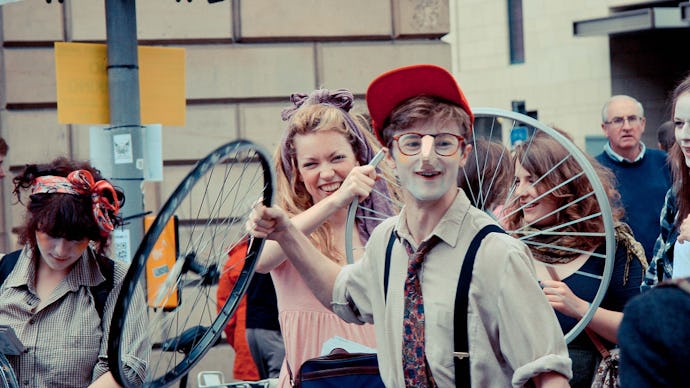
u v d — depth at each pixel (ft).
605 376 12.41
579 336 12.69
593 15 55.67
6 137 25.22
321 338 12.31
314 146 12.84
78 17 25.30
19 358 11.25
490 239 8.90
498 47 61.00
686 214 13.30
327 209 11.79
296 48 26.09
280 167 13.35
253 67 25.88
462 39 63.10
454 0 63.36
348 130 12.96
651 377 6.10
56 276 11.53
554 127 14.06
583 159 12.44
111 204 11.32
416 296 9.09
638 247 12.86
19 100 25.17
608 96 55.72
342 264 12.93
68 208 10.90
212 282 10.21
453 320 8.87
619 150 21.59
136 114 16.55
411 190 9.09
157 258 16.20
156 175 16.63
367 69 26.35
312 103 13.39
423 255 9.09
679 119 13.21
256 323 15.37
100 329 11.39
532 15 59.16
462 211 9.07
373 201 13.29
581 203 13.04
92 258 11.58
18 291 11.50
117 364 8.82
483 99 62.18
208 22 25.58
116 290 11.48
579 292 12.72
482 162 13.73
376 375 10.80
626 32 53.31
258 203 10.08
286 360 12.53
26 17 25.14
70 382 11.27
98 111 16.70
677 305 6.14
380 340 9.61
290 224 10.10
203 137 25.70
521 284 8.73
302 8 26.03
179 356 14.16
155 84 17.21
